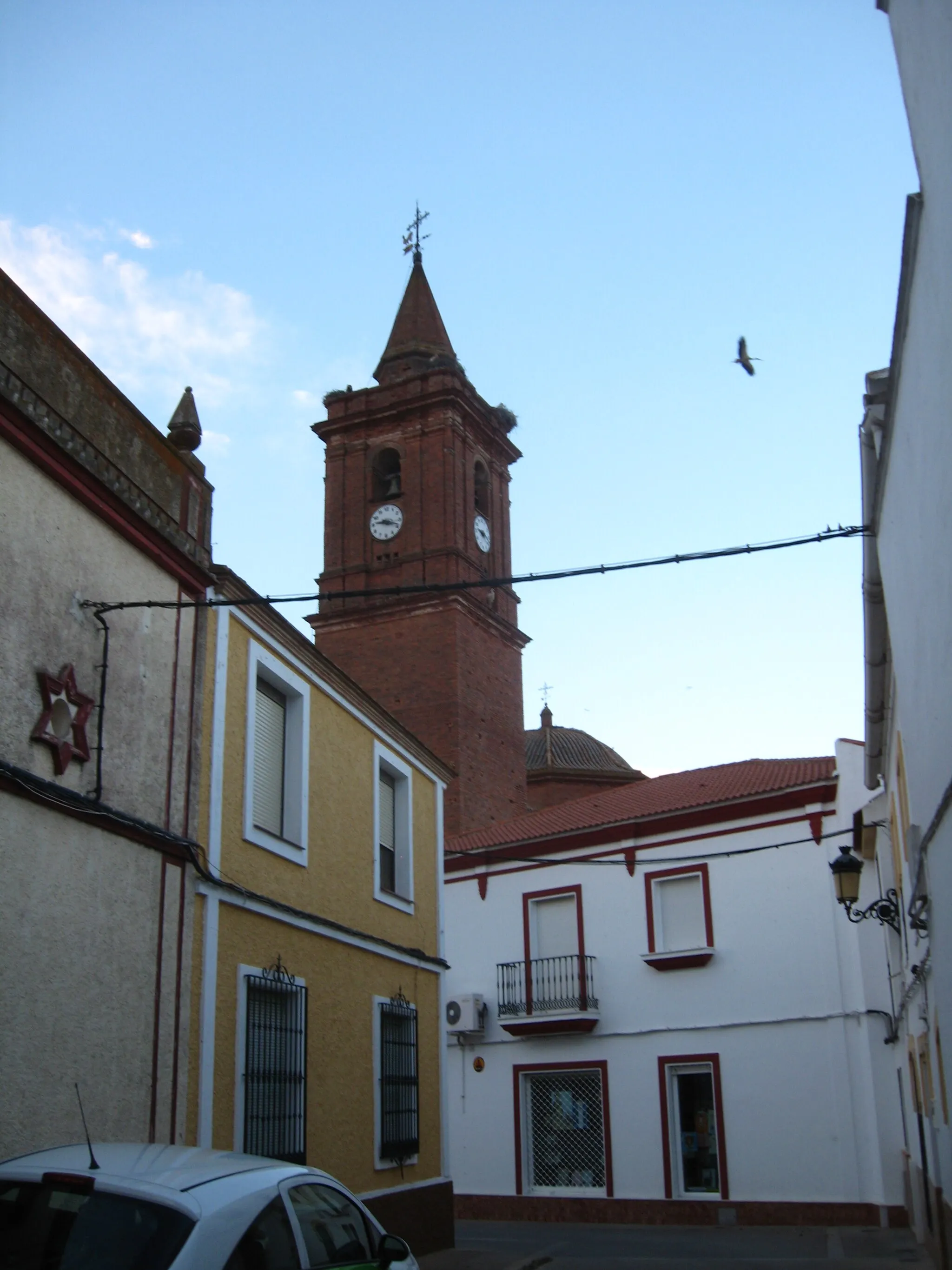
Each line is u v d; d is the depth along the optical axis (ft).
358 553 138.82
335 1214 22.86
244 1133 38.99
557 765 149.69
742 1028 73.67
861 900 71.56
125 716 35.06
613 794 92.38
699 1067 74.79
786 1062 71.61
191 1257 17.48
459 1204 80.33
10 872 29.30
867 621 40.68
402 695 130.72
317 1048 45.01
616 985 79.10
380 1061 50.83
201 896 38.22
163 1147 21.85
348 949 49.19
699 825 78.89
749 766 87.86
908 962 50.44
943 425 24.53
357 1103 47.93
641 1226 72.74
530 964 82.33
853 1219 66.95
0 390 30.17
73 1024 30.99
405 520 138.00
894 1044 67.51
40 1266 17.52
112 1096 32.24
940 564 26.71
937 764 31.58
